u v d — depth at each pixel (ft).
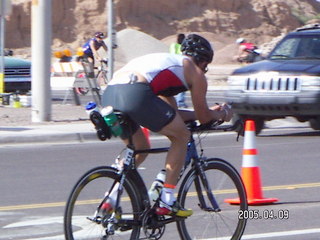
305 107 83.35
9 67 135.13
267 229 45.01
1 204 52.70
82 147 84.07
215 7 368.07
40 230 44.57
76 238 36.47
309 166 68.80
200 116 37.99
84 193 36.47
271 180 61.77
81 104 127.65
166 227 45.52
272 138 89.71
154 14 352.28
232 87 88.07
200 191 39.65
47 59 101.04
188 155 38.65
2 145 85.92
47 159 74.38
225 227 40.70
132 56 270.05
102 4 339.36
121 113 36.27
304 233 43.93
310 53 90.63
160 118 36.19
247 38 362.94
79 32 332.80
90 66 119.65
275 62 88.84
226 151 78.89
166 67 36.35
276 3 388.57
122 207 36.94
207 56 37.81
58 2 332.19
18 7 322.14
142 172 64.75
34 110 101.50
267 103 84.79
